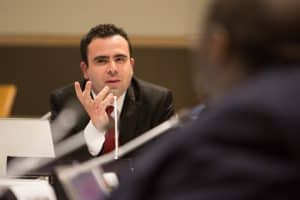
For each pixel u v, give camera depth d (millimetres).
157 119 6371
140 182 1935
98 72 6320
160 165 1915
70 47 13297
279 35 1899
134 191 1944
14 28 13375
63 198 3697
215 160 1826
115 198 2066
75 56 13258
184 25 13453
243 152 1829
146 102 6438
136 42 13336
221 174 1803
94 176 2996
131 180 2014
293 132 1811
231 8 1944
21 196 3859
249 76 1988
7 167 4875
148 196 1927
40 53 13234
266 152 1828
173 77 13258
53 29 13430
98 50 6320
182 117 3012
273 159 1813
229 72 2021
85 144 5359
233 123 1864
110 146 5426
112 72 6266
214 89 2068
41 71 13180
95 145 5336
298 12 1873
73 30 13453
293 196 1774
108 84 6281
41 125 5188
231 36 1963
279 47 1925
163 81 13250
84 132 5457
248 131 1841
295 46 1915
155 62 13297
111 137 5488
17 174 4703
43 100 13102
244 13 1922
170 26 13562
